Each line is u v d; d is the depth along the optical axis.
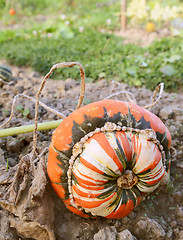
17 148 0.63
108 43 1.26
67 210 0.52
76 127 0.44
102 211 0.45
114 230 0.49
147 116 0.46
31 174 0.49
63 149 0.44
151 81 0.95
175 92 0.94
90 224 0.51
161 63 1.04
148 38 1.43
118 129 0.44
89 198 0.44
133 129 0.44
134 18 1.65
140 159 0.43
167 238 0.52
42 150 0.61
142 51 1.18
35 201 0.46
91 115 0.44
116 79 0.96
